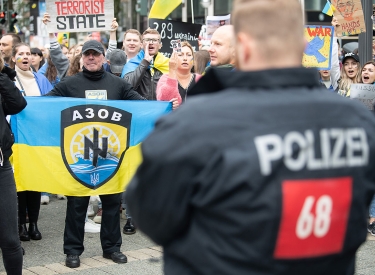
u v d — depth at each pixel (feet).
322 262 5.40
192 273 5.41
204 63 23.57
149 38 22.50
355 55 23.62
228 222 5.15
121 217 23.20
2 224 12.97
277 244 5.14
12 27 59.88
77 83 17.38
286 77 5.51
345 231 5.46
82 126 16.93
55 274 15.98
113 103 17.17
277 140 5.20
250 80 5.49
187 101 5.51
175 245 5.51
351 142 5.49
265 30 5.47
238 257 5.14
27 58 21.50
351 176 5.45
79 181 16.78
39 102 16.96
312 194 5.24
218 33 12.03
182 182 5.19
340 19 26.45
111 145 17.13
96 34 40.01
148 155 5.29
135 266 16.69
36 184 16.97
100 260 17.30
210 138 5.17
